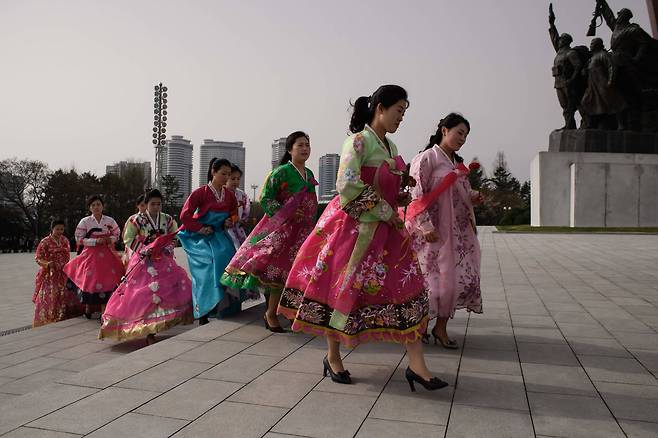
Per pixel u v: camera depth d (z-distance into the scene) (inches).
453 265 150.3
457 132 153.0
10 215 1694.1
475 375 124.9
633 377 123.1
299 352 147.3
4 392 164.6
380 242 114.2
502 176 2400.3
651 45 854.5
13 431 92.7
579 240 671.8
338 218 120.0
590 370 128.7
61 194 1658.5
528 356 141.8
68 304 304.7
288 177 183.6
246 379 122.3
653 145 863.7
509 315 202.2
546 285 287.9
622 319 193.5
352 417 99.1
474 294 153.7
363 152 114.9
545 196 882.1
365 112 122.1
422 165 147.8
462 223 155.6
